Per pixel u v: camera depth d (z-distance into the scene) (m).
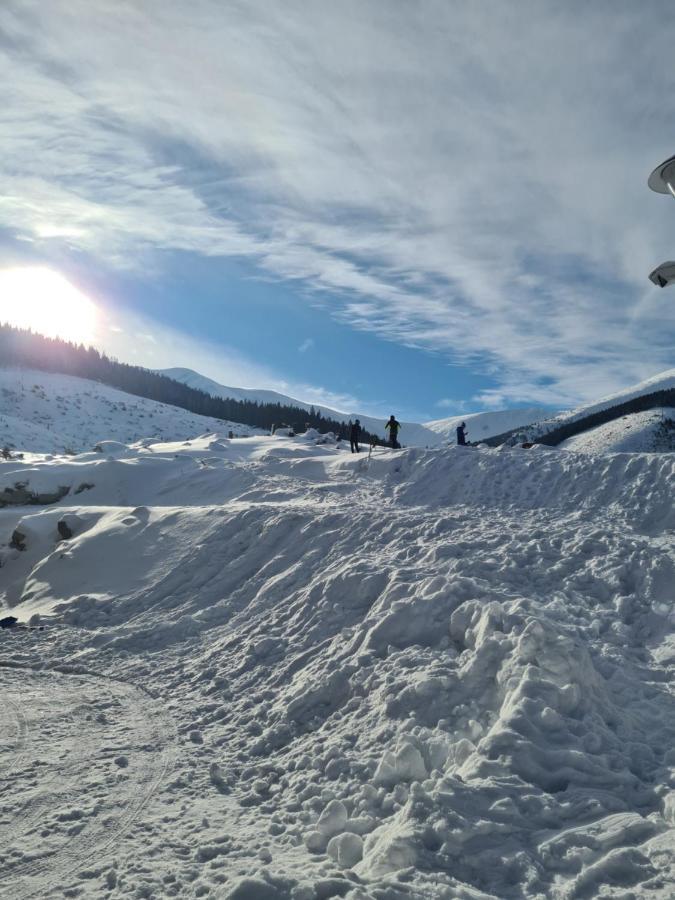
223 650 11.29
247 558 15.71
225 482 25.67
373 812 5.35
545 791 4.97
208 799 6.23
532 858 4.18
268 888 4.12
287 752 7.23
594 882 3.86
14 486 28.33
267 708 8.52
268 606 12.82
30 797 6.25
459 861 4.21
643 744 5.63
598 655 7.56
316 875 4.36
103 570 17.48
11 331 150.88
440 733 6.23
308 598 11.84
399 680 7.45
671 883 3.72
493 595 8.90
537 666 6.43
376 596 10.80
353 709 7.61
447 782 4.88
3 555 21.92
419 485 20.66
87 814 5.88
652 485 15.12
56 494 28.20
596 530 12.18
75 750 7.52
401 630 8.74
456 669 7.27
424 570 11.03
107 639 13.03
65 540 20.66
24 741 7.83
